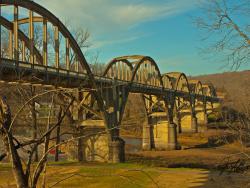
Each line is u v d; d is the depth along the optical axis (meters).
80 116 38.00
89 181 24.58
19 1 27.06
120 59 53.28
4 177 21.86
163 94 64.81
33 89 18.19
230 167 28.28
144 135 66.81
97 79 37.88
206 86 121.31
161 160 46.59
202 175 28.52
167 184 25.14
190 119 95.00
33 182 7.63
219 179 26.25
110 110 40.44
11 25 30.23
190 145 71.38
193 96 94.19
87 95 36.06
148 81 63.22
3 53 34.22
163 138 67.81
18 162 7.49
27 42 34.22
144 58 52.75
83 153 36.91
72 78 32.25
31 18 28.67
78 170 28.45
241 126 15.09
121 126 14.17
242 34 12.31
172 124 67.50
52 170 27.50
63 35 33.78
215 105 118.94
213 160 44.81
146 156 52.00
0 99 7.78
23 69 25.33
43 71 27.97
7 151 7.62
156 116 69.19
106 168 30.56
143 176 27.59
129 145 66.88
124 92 44.97
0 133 7.66
